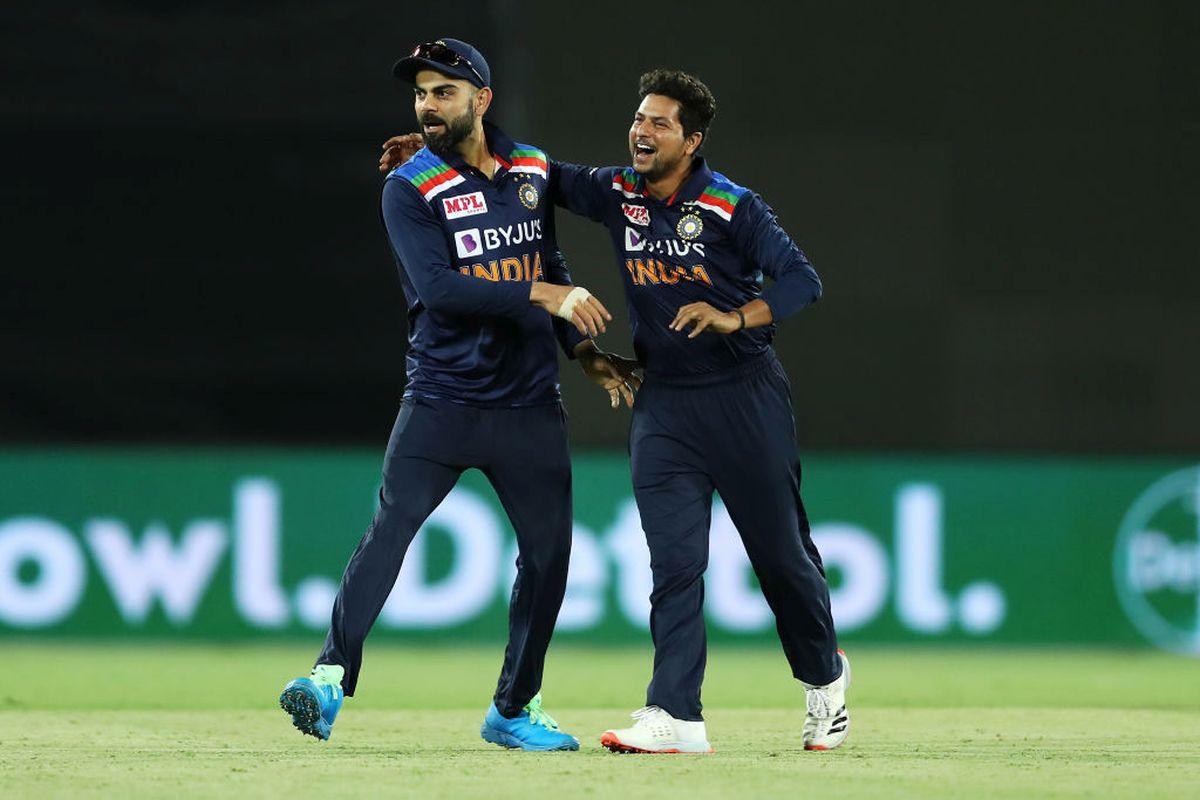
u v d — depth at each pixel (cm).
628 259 1783
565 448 1806
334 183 4378
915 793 1445
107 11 4331
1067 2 3906
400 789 1446
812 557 1847
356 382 4422
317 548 3762
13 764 1658
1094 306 3934
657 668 1766
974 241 3919
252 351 4409
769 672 3306
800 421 3916
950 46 3909
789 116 3891
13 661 3334
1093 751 1831
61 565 3712
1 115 4347
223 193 4384
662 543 1777
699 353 1764
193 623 3728
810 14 3888
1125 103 3922
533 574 1814
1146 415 3944
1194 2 3912
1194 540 3909
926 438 3931
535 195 1789
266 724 2170
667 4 3884
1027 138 3919
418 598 3719
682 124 1730
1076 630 3869
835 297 3909
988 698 2862
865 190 3906
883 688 3016
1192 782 1536
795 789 1460
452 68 1709
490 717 1869
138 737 1977
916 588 3828
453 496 3728
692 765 1638
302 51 4334
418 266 1723
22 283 4397
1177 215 3931
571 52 3888
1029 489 3869
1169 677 3325
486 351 1748
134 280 4400
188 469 3747
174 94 4350
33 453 3716
